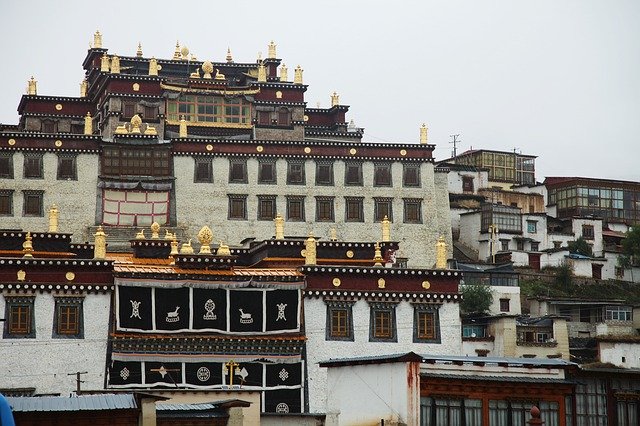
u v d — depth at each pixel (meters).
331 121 140.88
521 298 124.00
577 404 64.94
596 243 144.75
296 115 132.75
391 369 60.59
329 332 86.94
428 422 60.69
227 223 116.12
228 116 130.75
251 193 117.06
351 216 118.19
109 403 53.09
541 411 62.91
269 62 143.38
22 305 83.12
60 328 83.38
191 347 84.25
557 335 105.81
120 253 101.50
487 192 149.50
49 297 83.69
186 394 63.53
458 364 62.25
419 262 118.38
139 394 52.75
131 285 84.19
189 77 132.75
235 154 117.56
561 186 156.62
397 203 119.25
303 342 86.00
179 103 129.12
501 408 62.16
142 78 128.38
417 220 119.31
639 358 98.06
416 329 88.19
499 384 62.22
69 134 115.56
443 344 88.31
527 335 106.38
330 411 63.75
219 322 85.12
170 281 84.81
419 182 120.19
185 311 84.69
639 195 157.38
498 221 137.88
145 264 89.06
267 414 64.31
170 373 83.56
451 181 148.88
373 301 88.00
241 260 98.69
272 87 132.62
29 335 82.81
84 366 83.00
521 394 62.66
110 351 83.44
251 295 86.12
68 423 51.72
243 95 131.12
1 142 113.94
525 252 135.12
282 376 85.31
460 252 135.50
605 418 65.31
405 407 59.34
